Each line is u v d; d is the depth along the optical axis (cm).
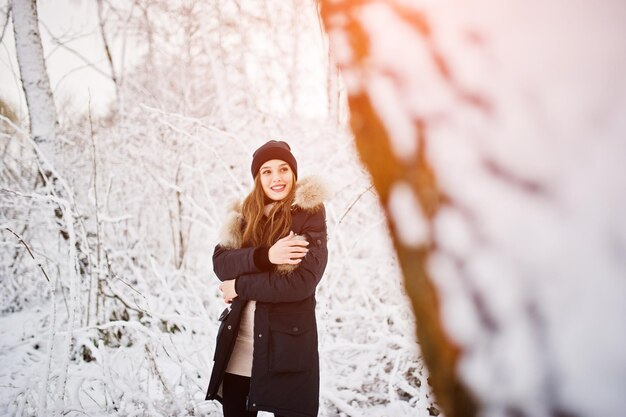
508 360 32
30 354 378
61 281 360
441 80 34
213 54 776
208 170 526
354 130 39
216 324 313
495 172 32
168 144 551
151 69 794
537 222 30
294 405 177
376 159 37
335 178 501
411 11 36
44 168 397
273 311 182
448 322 34
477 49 33
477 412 33
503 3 32
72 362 356
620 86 29
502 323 32
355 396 293
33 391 288
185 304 363
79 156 525
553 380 30
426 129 35
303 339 183
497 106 32
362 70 38
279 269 179
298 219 193
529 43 31
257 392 176
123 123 586
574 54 30
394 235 37
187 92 718
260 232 197
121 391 285
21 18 402
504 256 31
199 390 294
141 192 536
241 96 768
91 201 399
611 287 28
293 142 591
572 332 29
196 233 552
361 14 38
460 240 33
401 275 37
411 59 36
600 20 29
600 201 29
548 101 30
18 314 495
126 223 475
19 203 448
